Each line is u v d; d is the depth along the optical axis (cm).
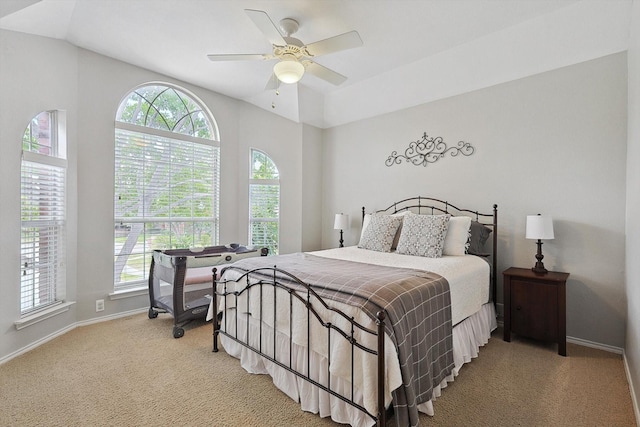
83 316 297
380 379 136
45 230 268
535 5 241
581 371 217
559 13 247
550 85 280
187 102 381
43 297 266
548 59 273
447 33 279
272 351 202
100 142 306
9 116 232
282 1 234
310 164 465
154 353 243
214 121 398
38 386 195
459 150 337
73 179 287
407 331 151
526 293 260
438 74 330
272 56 241
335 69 349
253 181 434
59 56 275
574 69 267
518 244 298
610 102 251
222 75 354
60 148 280
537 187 287
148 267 346
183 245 372
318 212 477
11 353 231
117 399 182
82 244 296
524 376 210
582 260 264
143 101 343
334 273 193
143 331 287
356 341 151
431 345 173
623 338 245
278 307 197
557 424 163
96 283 305
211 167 399
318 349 170
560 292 245
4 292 227
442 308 188
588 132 261
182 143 373
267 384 201
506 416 168
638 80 191
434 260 260
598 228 256
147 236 345
